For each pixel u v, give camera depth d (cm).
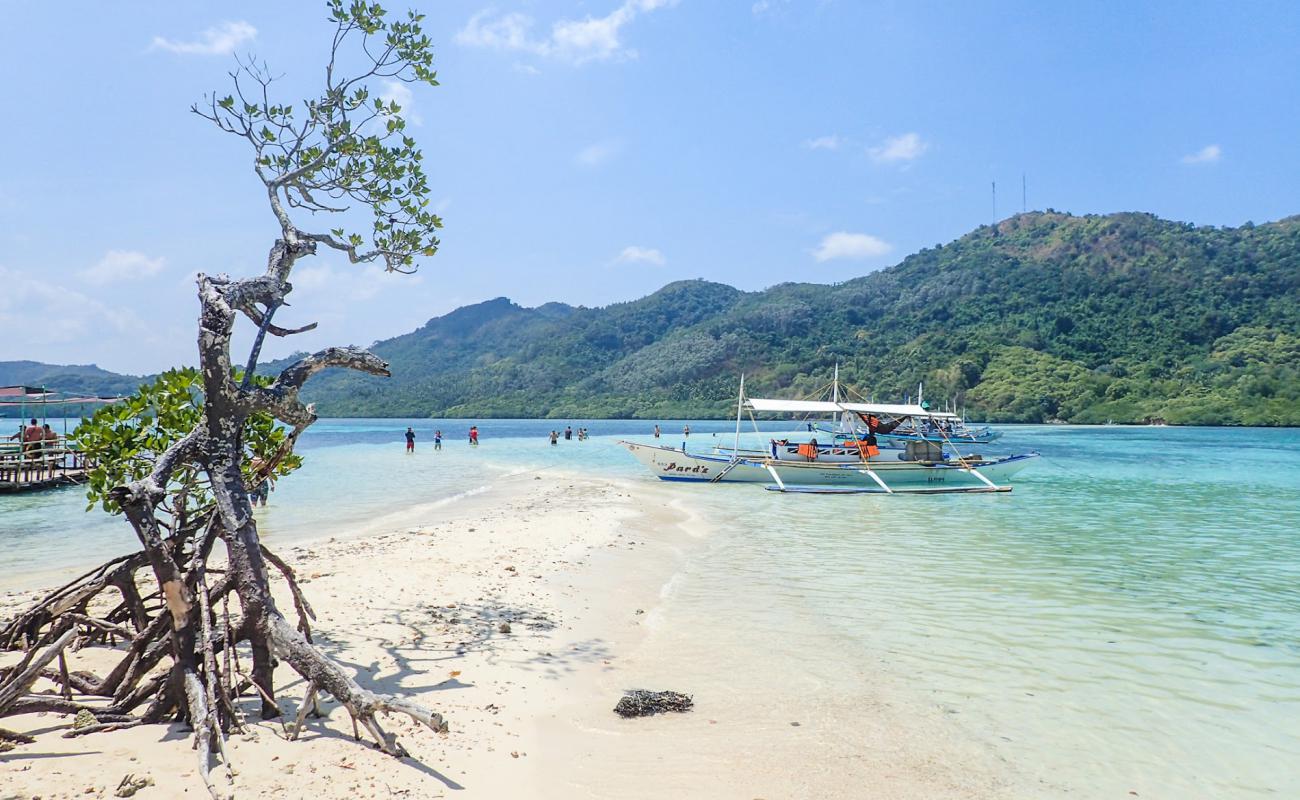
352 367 671
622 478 3594
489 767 558
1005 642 977
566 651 883
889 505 2598
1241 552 1666
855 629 1025
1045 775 612
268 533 1883
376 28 794
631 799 538
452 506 2481
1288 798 584
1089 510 2466
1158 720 732
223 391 585
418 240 844
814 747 648
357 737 562
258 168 733
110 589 1170
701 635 986
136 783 455
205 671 540
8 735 514
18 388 3259
